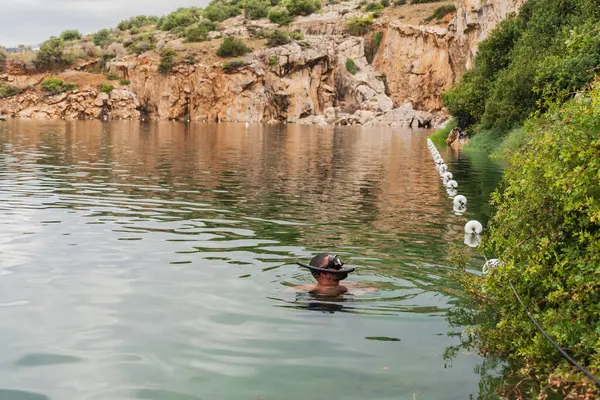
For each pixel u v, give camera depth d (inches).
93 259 304.7
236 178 730.8
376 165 967.6
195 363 176.7
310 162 1000.9
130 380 164.6
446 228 424.8
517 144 985.5
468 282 252.2
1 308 226.1
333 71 3686.0
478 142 1349.7
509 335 199.5
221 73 3467.0
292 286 261.1
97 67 3759.8
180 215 449.7
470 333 208.7
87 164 852.0
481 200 578.9
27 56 3641.7
